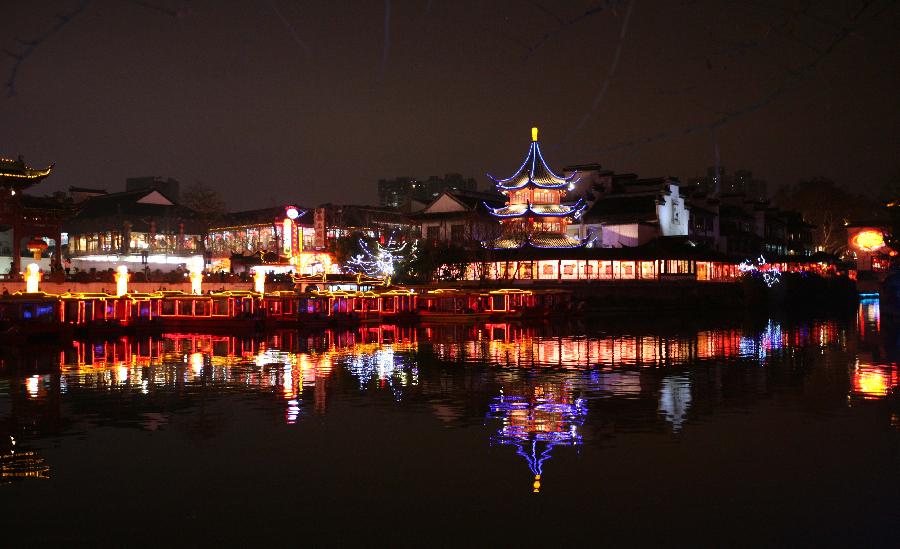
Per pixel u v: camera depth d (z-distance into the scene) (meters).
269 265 89.06
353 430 25.67
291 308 76.12
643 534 16.66
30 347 51.59
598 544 16.19
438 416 27.91
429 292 80.50
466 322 75.88
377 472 20.88
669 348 50.75
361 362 43.41
